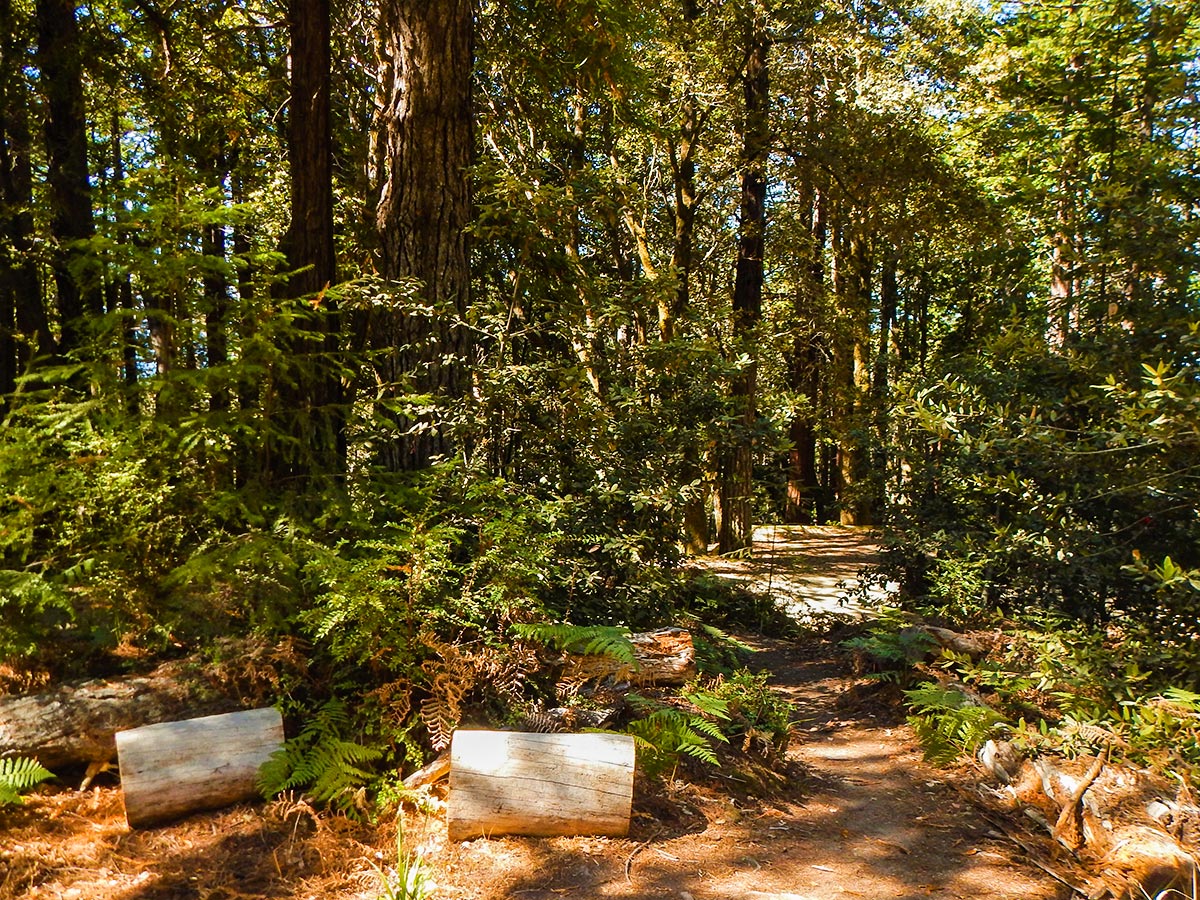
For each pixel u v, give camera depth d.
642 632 5.18
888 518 8.02
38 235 8.55
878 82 13.01
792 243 15.52
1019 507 6.33
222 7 9.07
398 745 3.88
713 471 6.77
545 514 5.37
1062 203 7.95
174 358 4.11
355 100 9.77
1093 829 3.55
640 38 12.16
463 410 5.80
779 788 4.21
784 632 8.62
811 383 17.88
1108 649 4.87
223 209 4.11
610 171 13.28
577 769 3.47
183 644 4.25
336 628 4.07
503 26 8.63
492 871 3.20
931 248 17.52
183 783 3.40
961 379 7.09
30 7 10.14
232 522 4.41
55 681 3.88
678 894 3.13
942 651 5.59
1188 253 6.34
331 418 5.04
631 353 6.43
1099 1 9.89
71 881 2.99
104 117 12.18
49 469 3.80
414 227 6.40
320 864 3.19
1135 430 4.55
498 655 4.16
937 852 3.60
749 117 13.48
